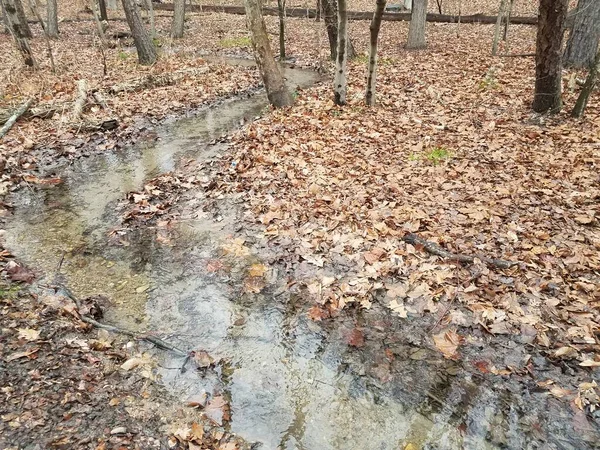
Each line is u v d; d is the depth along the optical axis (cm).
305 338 412
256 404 350
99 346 388
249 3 934
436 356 386
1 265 497
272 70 993
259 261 513
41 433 304
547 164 664
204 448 312
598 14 1029
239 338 414
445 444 319
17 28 1234
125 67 1388
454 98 982
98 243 555
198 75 1327
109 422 321
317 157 738
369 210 580
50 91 1081
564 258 473
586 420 327
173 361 387
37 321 407
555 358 372
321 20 2309
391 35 1877
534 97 858
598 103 874
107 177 736
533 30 1755
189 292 472
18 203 652
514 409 338
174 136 907
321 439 324
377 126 852
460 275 463
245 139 830
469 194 604
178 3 1992
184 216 609
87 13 2762
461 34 1788
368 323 423
